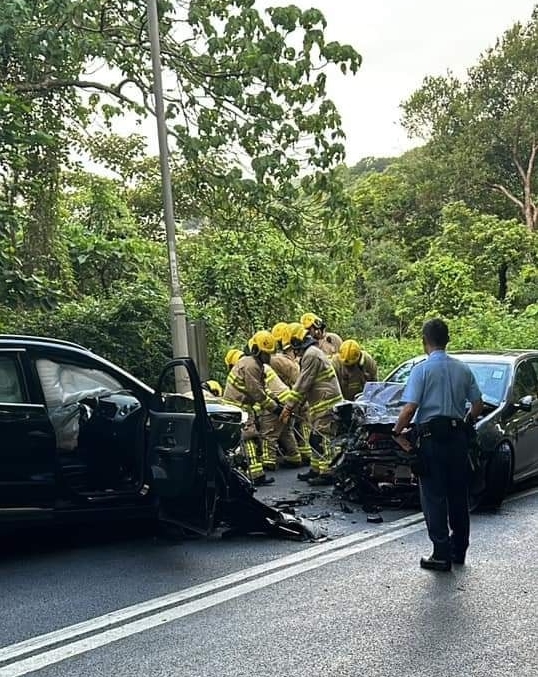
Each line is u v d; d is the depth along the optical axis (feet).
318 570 20.25
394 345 69.56
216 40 43.50
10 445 20.81
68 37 41.75
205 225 72.64
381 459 26.99
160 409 22.53
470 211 118.73
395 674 13.89
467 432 20.16
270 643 15.35
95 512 21.97
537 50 136.87
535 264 102.17
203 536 24.02
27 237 49.65
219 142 45.29
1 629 16.35
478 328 71.26
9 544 23.24
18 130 41.27
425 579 19.39
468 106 140.26
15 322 43.62
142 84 46.21
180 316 37.65
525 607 17.33
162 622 16.60
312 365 32.71
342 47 43.19
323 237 47.85
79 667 14.37
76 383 22.99
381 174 148.46
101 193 61.67
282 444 36.83
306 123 44.45
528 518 26.07
